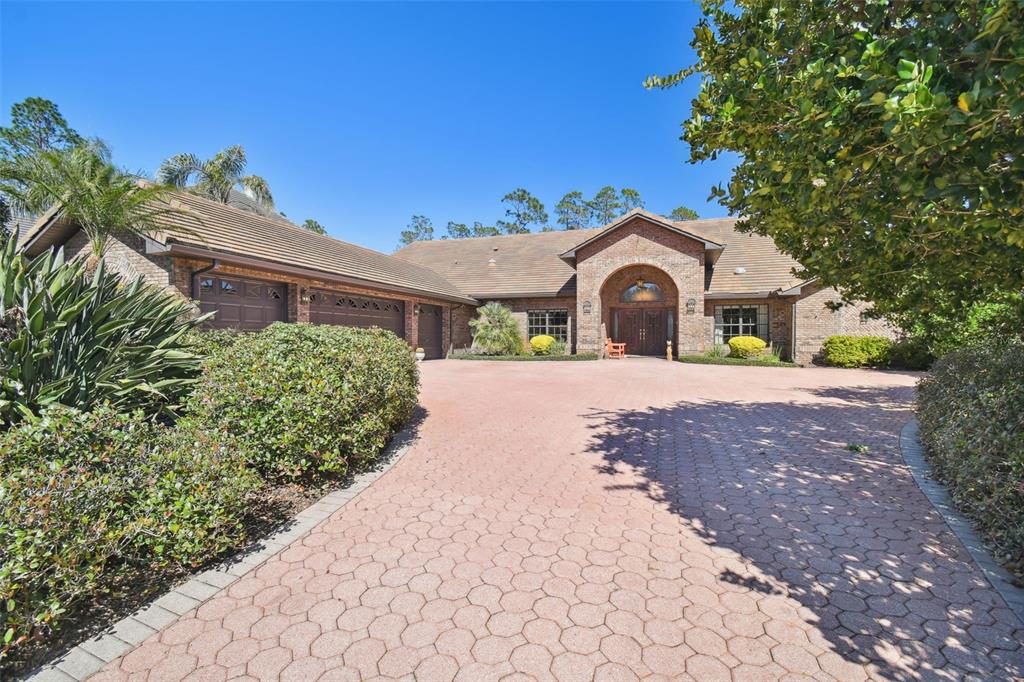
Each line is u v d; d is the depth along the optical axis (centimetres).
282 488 451
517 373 1465
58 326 418
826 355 1703
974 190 205
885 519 387
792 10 302
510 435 672
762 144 292
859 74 209
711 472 512
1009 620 255
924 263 338
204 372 472
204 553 305
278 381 444
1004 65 183
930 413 535
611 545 346
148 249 922
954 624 252
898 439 644
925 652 231
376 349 573
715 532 367
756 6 318
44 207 1119
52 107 2133
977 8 213
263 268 1092
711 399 977
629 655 230
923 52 212
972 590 284
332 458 447
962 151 209
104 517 258
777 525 378
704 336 1961
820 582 295
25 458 264
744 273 1984
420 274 2123
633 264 1983
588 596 281
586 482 481
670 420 774
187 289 964
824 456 568
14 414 383
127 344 482
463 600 278
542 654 231
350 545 346
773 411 849
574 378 1331
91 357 450
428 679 215
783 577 301
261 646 238
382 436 548
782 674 216
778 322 1869
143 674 218
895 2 257
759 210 368
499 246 2708
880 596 279
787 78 258
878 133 224
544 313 2228
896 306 438
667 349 1992
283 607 271
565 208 6569
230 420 427
